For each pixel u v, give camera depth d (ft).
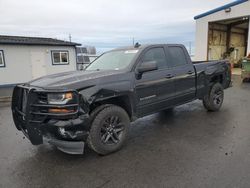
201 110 19.52
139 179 8.73
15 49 48.37
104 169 9.63
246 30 79.56
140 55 13.15
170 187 8.09
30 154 11.41
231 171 9.02
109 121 11.12
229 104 21.71
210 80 18.22
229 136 13.01
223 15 55.11
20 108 11.21
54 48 53.83
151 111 13.50
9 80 48.42
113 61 14.07
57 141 9.73
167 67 14.56
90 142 10.51
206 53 61.26
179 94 15.28
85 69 14.92
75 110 9.64
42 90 9.69
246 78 39.04
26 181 8.84
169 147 11.71
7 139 13.70
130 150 11.51
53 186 8.46
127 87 11.67
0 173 9.52
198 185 8.13
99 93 10.44
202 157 10.39
